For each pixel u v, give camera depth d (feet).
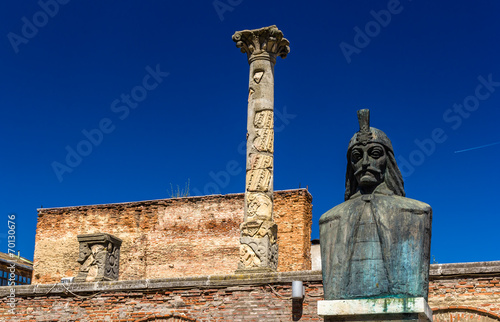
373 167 23.04
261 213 49.37
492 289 39.63
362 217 22.21
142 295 47.70
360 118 23.82
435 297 40.60
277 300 43.93
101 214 100.94
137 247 97.86
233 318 44.52
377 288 21.09
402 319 20.27
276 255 49.65
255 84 52.85
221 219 95.61
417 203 22.26
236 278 45.44
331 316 21.09
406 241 21.42
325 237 22.80
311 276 43.52
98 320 48.08
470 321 39.45
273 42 53.31
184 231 96.84
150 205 99.40
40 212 103.65
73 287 49.57
